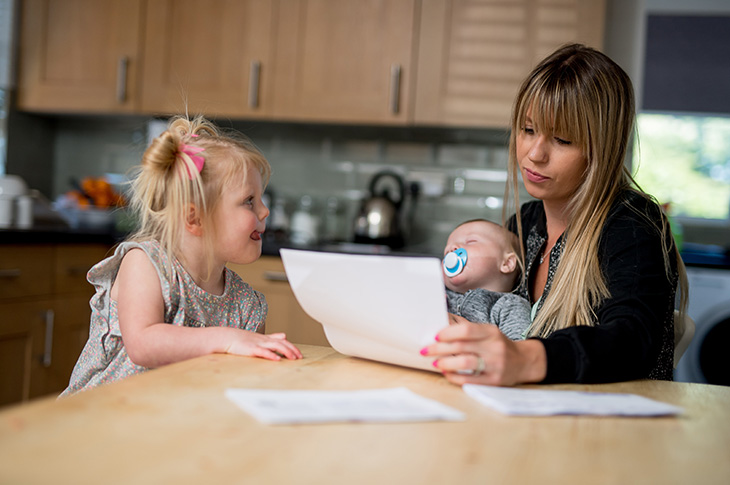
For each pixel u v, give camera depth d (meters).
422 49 3.08
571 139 1.17
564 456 0.61
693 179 4.78
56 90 3.38
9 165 3.43
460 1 3.05
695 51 4.61
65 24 3.37
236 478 0.50
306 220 3.43
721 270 3.35
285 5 3.18
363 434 0.63
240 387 0.78
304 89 3.16
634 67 3.16
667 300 1.07
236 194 1.25
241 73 3.21
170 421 0.63
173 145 1.23
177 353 1.04
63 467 0.50
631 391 0.92
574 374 0.91
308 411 0.68
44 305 2.49
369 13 3.12
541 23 2.98
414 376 0.92
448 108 3.05
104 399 0.69
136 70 3.29
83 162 3.73
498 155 3.42
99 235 2.78
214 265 1.28
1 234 2.24
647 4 4.65
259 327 1.38
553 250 1.30
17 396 2.39
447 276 1.52
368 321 0.92
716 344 3.30
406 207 3.47
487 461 0.58
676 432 0.72
